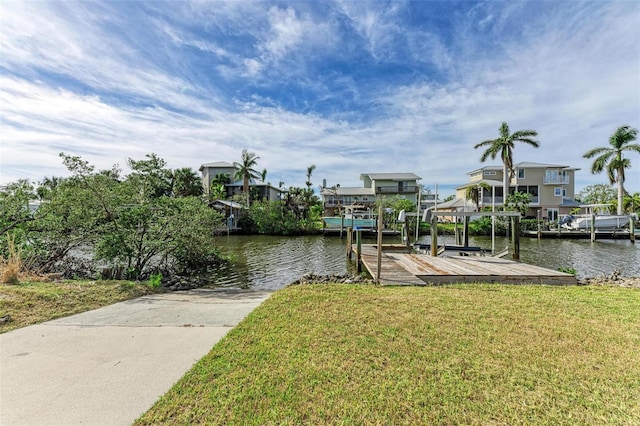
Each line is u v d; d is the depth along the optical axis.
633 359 3.05
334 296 5.52
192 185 33.47
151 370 2.96
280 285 10.04
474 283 7.14
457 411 2.28
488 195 35.28
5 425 2.15
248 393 2.50
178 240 10.36
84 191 8.59
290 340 3.54
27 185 8.66
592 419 2.19
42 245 8.73
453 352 3.20
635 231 26.17
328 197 41.81
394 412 2.27
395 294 5.73
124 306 5.50
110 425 2.16
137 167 11.15
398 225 30.83
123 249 9.02
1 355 3.32
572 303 5.04
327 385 2.61
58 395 2.53
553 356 3.12
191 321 4.56
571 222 30.00
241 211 34.59
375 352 3.21
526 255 16.64
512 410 2.29
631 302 5.13
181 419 2.21
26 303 5.05
